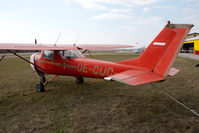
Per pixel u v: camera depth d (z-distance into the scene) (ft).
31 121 11.85
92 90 20.58
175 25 12.35
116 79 11.34
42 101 16.37
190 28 11.66
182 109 13.78
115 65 16.08
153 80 11.69
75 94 18.83
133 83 10.85
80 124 11.28
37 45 19.69
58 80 27.14
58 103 15.75
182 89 20.11
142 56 14.57
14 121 11.88
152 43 13.85
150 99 16.62
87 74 18.38
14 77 30.17
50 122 11.65
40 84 19.66
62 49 18.97
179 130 10.30
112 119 12.02
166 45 12.81
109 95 18.33
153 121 11.62
